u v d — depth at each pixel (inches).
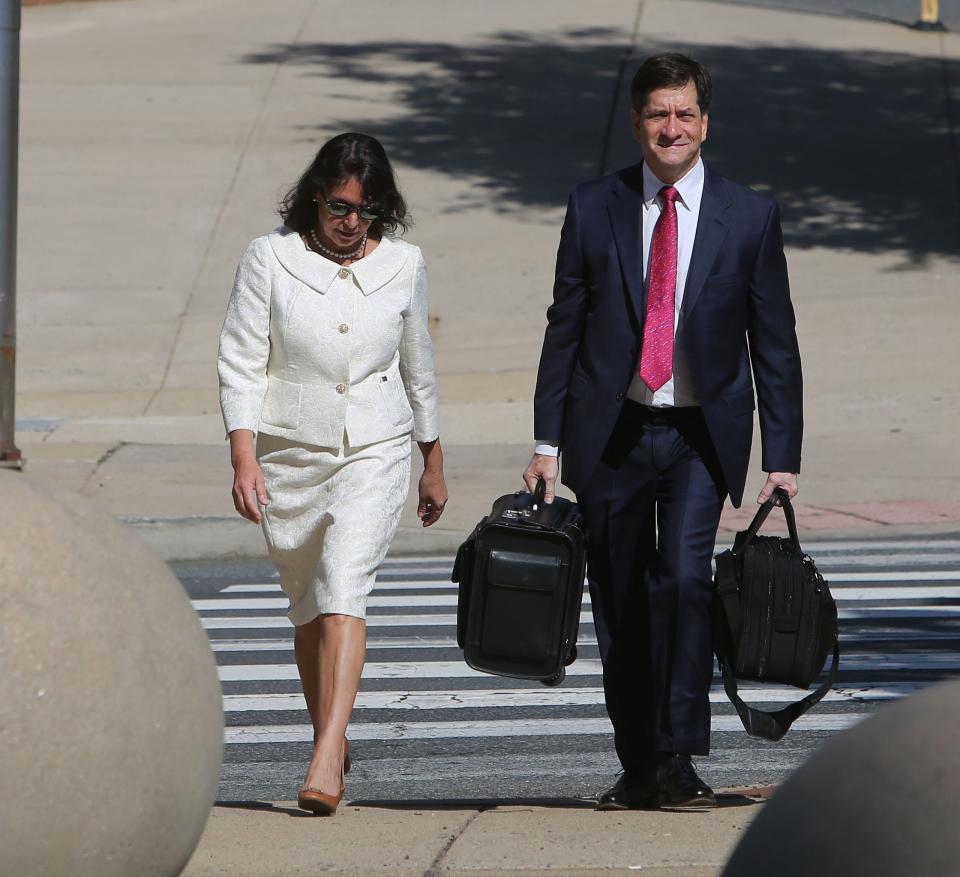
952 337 2807.6
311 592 791.1
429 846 636.7
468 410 2512.3
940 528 1887.3
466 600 751.7
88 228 3491.6
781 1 5826.8
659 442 761.6
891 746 356.5
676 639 747.4
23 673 444.1
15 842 440.1
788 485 762.2
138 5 5792.3
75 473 2050.9
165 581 495.5
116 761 454.6
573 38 5231.3
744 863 368.8
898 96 4586.6
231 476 2064.5
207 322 3041.3
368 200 778.8
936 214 3602.4
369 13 5556.1
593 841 645.9
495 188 3767.2
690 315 747.4
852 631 1353.3
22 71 4758.9
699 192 756.0
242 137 4126.5
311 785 722.8
